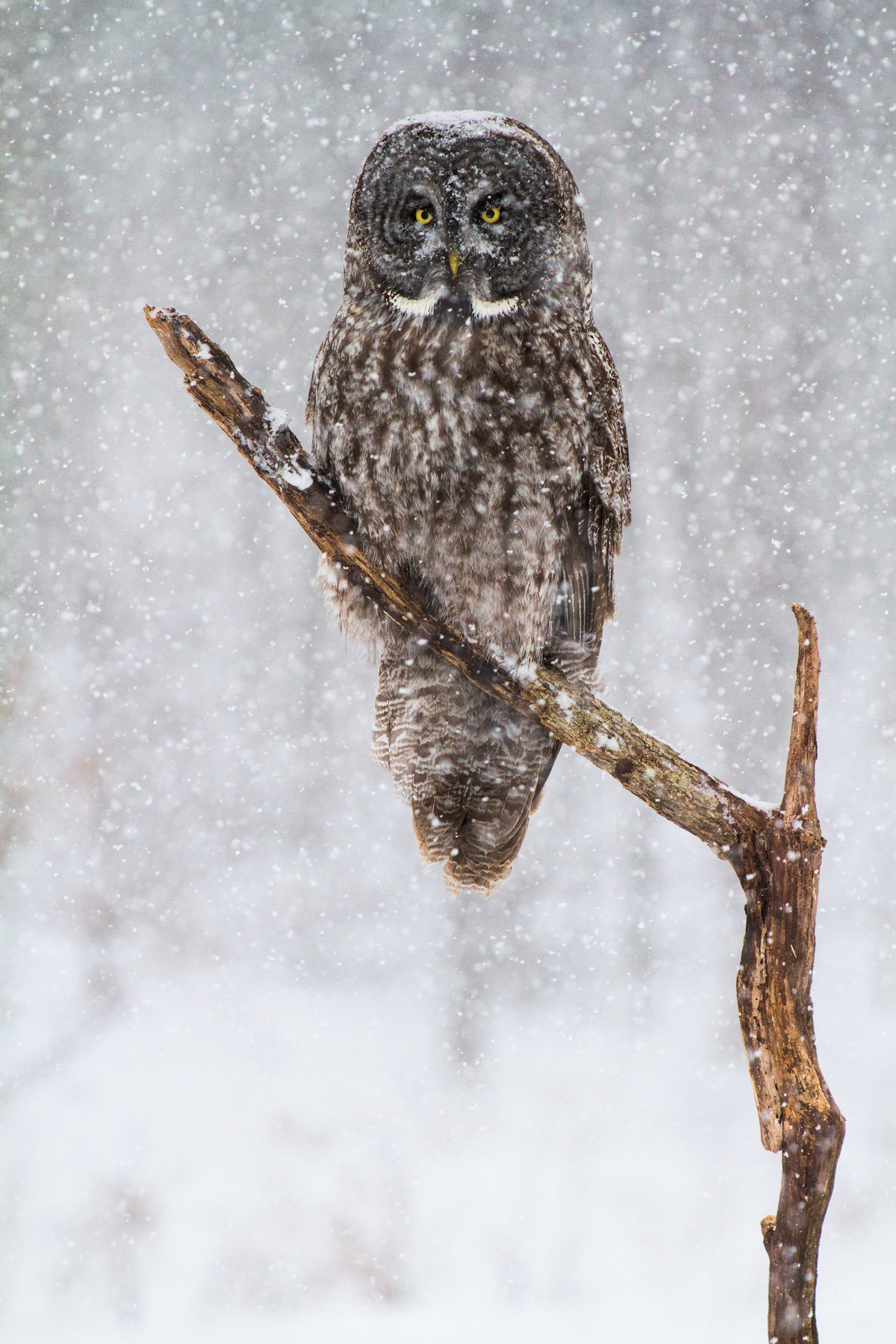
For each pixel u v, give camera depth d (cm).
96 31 2050
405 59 2055
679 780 473
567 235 588
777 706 1725
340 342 581
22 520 1823
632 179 2017
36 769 1617
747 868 457
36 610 1769
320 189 1964
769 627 1777
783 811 456
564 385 574
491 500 569
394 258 570
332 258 1916
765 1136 440
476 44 2080
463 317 559
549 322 573
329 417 581
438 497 570
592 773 1652
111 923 1452
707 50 2092
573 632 620
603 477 604
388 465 568
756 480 1862
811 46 2091
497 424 562
